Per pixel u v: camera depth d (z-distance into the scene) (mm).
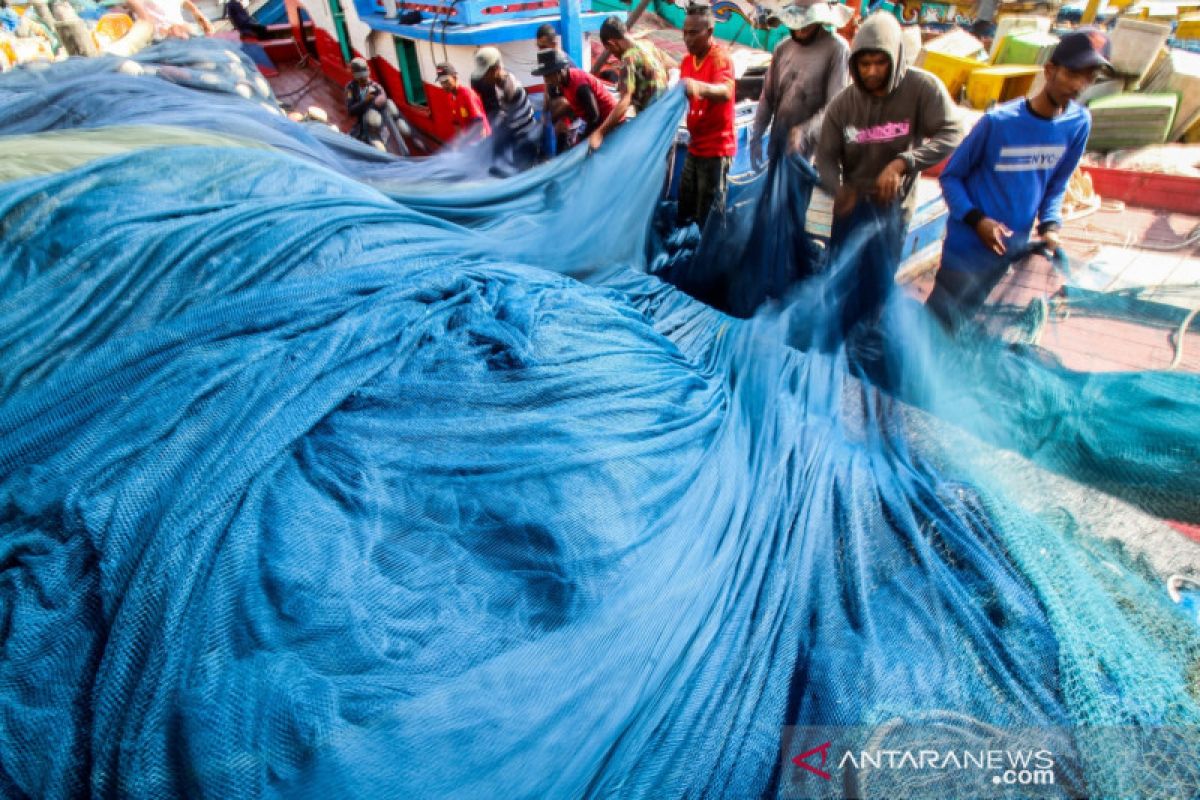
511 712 1600
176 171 2545
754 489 2389
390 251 2641
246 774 1337
